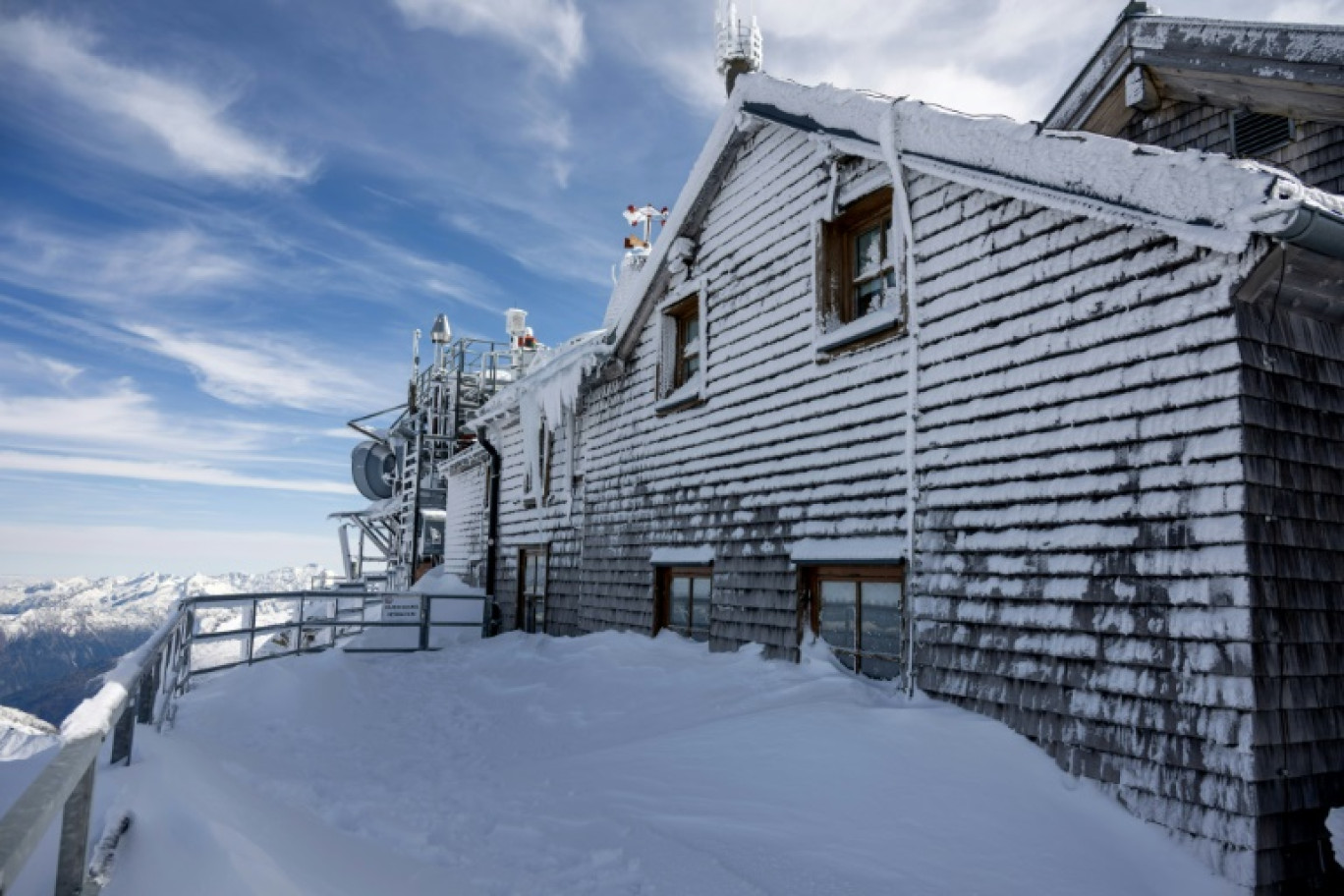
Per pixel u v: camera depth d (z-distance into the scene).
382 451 28.77
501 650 12.29
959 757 5.18
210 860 2.84
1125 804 4.67
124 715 3.93
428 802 5.44
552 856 4.43
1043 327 5.66
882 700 6.33
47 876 2.49
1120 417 5.08
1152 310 4.97
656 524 10.47
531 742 7.27
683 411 10.17
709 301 9.87
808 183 8.32
